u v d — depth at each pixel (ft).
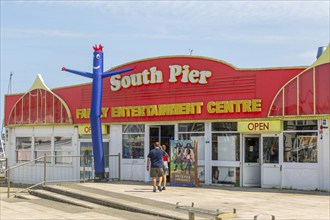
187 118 73.00
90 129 84.74
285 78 65.36
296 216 43.91
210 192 61.31
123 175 79.77
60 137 90.07
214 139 70.90
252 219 41.98
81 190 62.44
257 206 49.78
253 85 67.51
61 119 89.40
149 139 77.77
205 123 71.67
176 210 47.42
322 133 62.28
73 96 88.28
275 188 65.67
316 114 62.49
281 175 65.31
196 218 43.19
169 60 75.15
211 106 70.69
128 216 47.16
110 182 75.25
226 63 69.97
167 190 63.41
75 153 87.35
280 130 65.26
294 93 64.34
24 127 96.37
